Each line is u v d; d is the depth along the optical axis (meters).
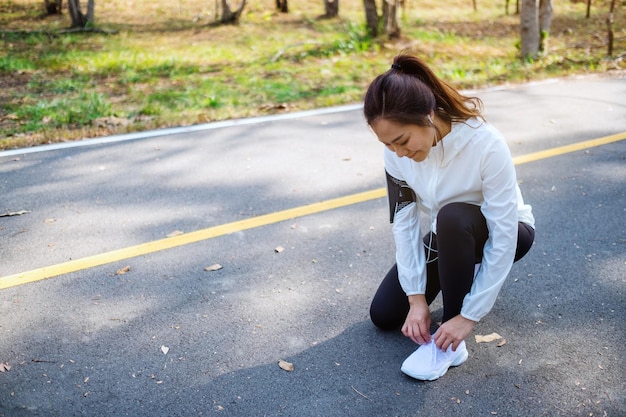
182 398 2.42
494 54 10.25
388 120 1.94
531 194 4.31
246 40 11.43
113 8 14.79
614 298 3.04
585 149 5.20
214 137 5.62
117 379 2.52
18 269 3.36
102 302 3.06
